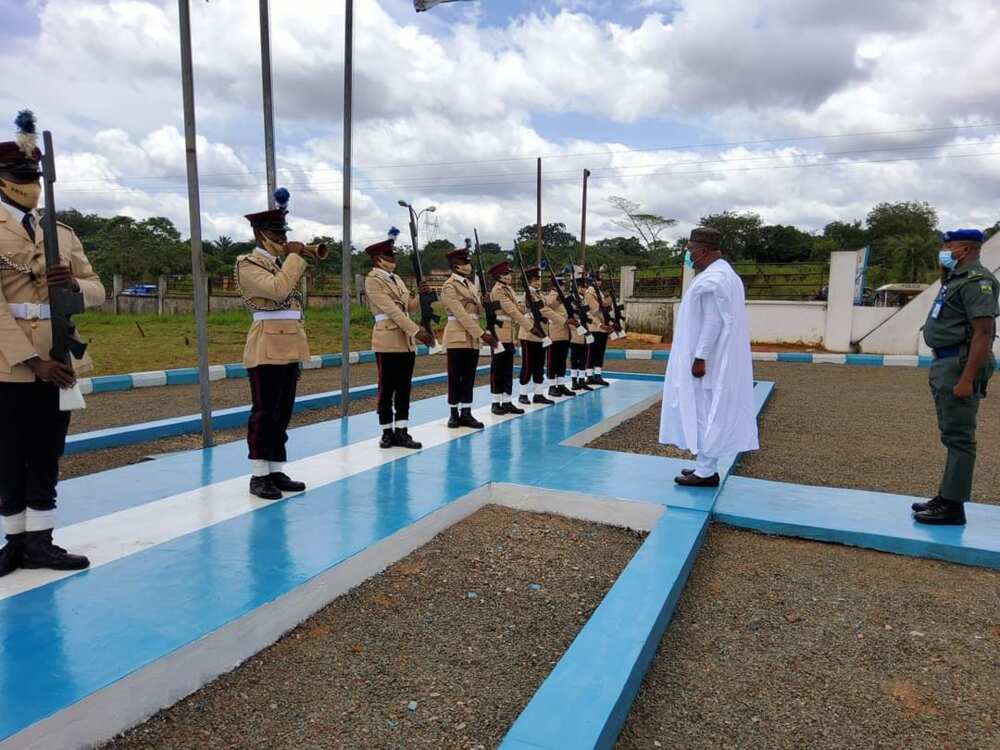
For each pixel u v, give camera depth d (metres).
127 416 8.88
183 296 28.00
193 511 4.46
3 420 3.28
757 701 2.89
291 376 4.84
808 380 13.98
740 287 5.20
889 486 6.08
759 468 6.66
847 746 2.61
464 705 2.80
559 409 8.90
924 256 28.45
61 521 4.25
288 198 4.70
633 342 22.55
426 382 12.19
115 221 40.06
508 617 3.57
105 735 2.50
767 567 4.26
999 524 4.70
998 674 3.12
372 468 5.66
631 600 3.39
